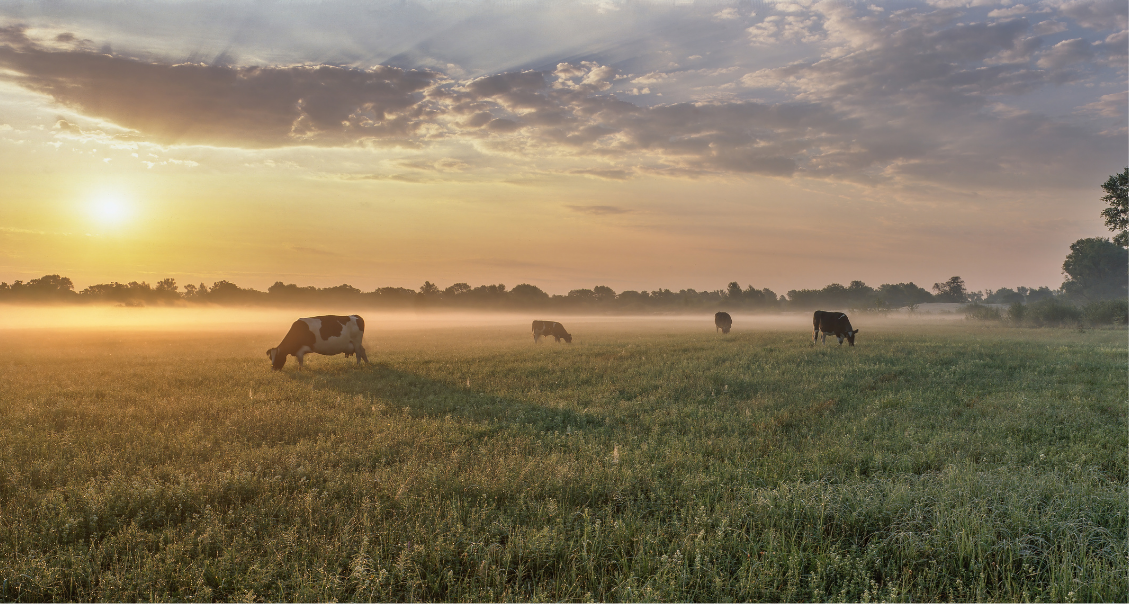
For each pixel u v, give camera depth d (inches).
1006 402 454.3
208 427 370.0
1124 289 3690.9
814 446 325.1
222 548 188.7
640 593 162.6
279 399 476.7
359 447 318.3
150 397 473.7
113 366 701.9
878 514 216.1
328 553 184.1
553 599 165.5
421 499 231.1
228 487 245.0
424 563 182.9
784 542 191.3
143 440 328.8
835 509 223.6
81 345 1083.9
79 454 298.0
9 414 394.0
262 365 738.2
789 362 754.8
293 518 214.1
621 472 266.2
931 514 217.8
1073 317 2100.1
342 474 269.0
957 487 238.8
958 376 610.9
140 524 211.5
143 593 165.3
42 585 165.3
